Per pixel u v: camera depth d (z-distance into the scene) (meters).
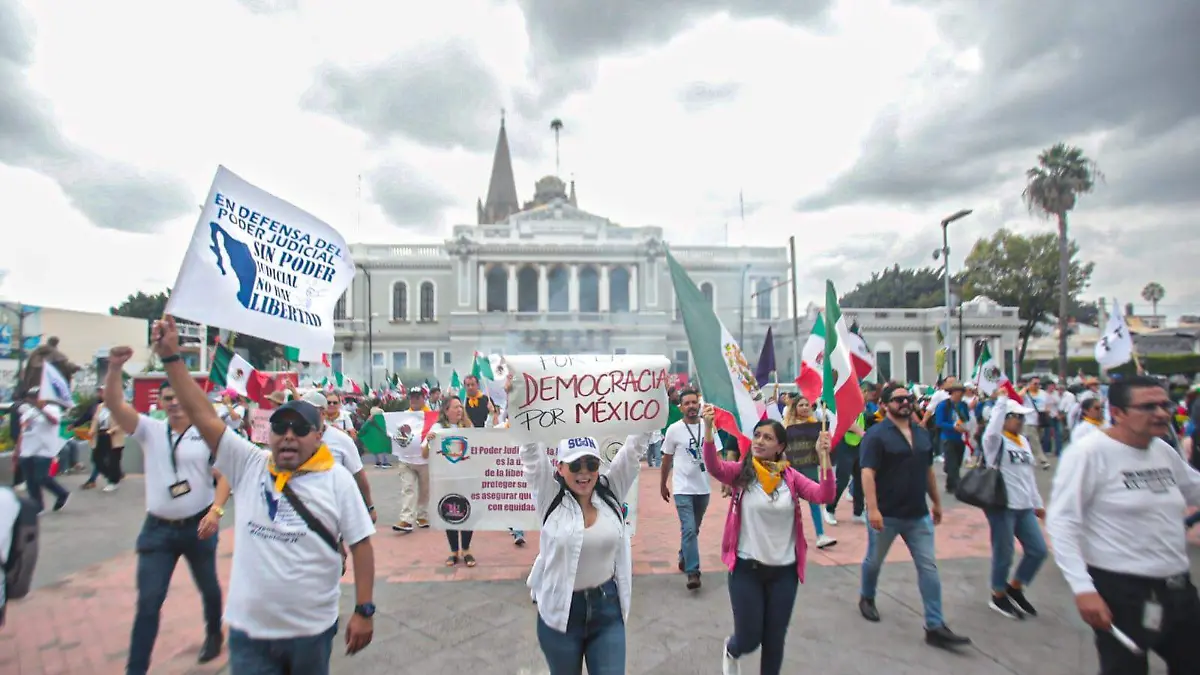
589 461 3.12
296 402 2.92
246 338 29.59
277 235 4.09
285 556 2.78
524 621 5.23
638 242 51.34
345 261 4.48
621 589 3.21
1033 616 5.30
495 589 6.00
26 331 23.88
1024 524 5.28
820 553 7.25
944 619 5.24
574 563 3.05
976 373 13.23
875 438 4.95
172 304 3.43
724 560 3.93
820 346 6.52
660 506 10.23
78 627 5.20
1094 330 56.09
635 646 4.75
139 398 13.54
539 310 50.88
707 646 4.76
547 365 3.81
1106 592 3.14
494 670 4.38
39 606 5.68
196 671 4.34
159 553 4.04
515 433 3.78
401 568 6.69
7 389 21.31
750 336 49.84
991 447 5.35
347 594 5.89
